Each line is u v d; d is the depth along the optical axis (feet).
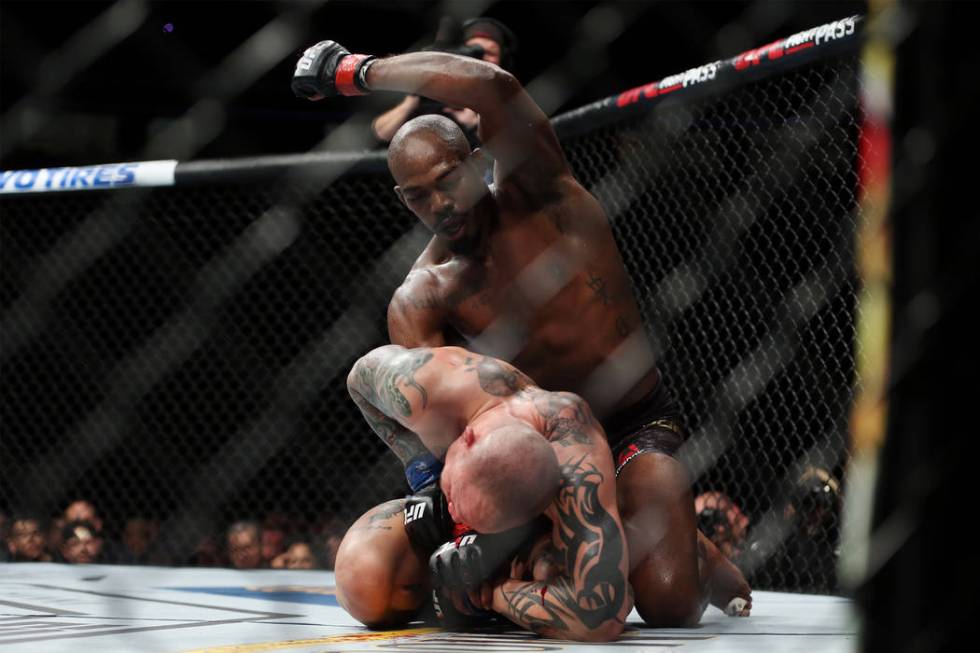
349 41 11.46
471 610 6.37
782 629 6.78
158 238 15.20
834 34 8.68
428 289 7.23
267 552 13.38
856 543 3.23
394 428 6.89
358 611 6.65
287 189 13.42
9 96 11.19
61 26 12.10
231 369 15.67
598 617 5.87
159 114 13.11
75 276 15.39
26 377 16.19
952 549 3.12
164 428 15.67
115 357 15.92
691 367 11.35
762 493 12.70
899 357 3.16
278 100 13.57
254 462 15.65
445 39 10.46
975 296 3.11
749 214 11.68
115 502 14.73
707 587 7.38
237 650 5.45
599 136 11.98
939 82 3.11
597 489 6.07
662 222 11.44
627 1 11.10
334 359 15.43
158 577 11.07
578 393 7.42
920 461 3.14
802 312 11.91
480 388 6.35
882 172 3.21
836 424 11.10
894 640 3.14
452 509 6.08
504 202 7.23
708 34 11.74
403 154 6.68
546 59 12.95
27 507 15.33
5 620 6.99
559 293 7.20
